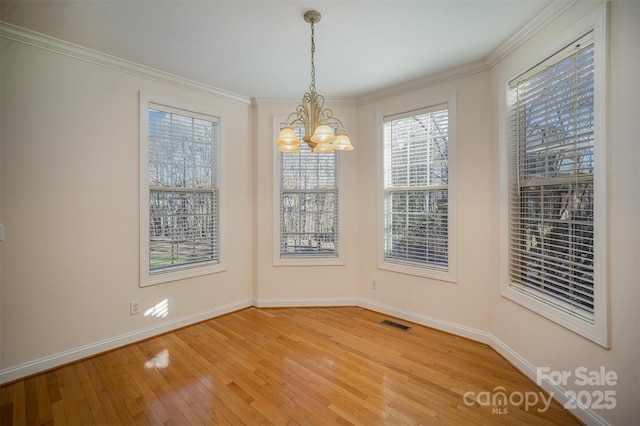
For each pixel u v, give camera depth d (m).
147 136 2.89
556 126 2.03
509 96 2.47
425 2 1.94
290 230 3.82
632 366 1.53
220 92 3.44
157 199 3.05
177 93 3.12
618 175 1.59
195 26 2.19
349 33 2.29
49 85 2.34
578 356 1.83
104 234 2.64
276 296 3.78
